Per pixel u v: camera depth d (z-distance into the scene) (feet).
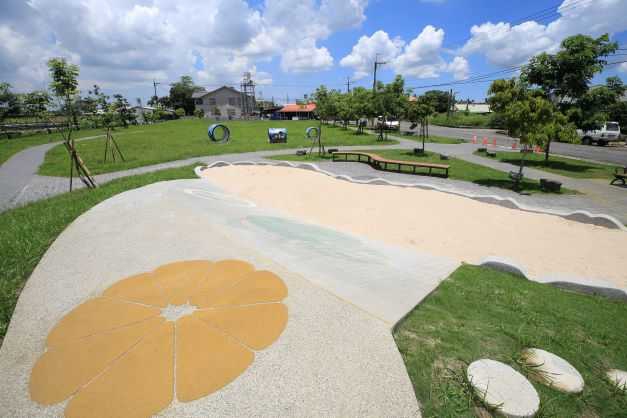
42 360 8.04
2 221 20.03
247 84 243.81
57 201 24.67
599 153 67.67
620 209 28.22
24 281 12.08
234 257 13.97
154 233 16.66
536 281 13.99
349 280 12.21
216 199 25.04
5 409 6.66
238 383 7.23
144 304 10.40
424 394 7.04
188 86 270.87
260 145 75.36
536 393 7.06
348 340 8.66
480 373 7.57
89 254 14.16
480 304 10.94
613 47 40.45
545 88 44.93
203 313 9.89
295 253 14.76
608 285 13.25
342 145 79.51
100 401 6.82
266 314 9.82
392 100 81.20
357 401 6.79
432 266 14.47
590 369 8.16
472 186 36.70
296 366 7.73
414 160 55.62
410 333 9.13
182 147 70.74
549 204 29.71
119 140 88.84
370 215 24.59
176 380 7.32
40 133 115.75
